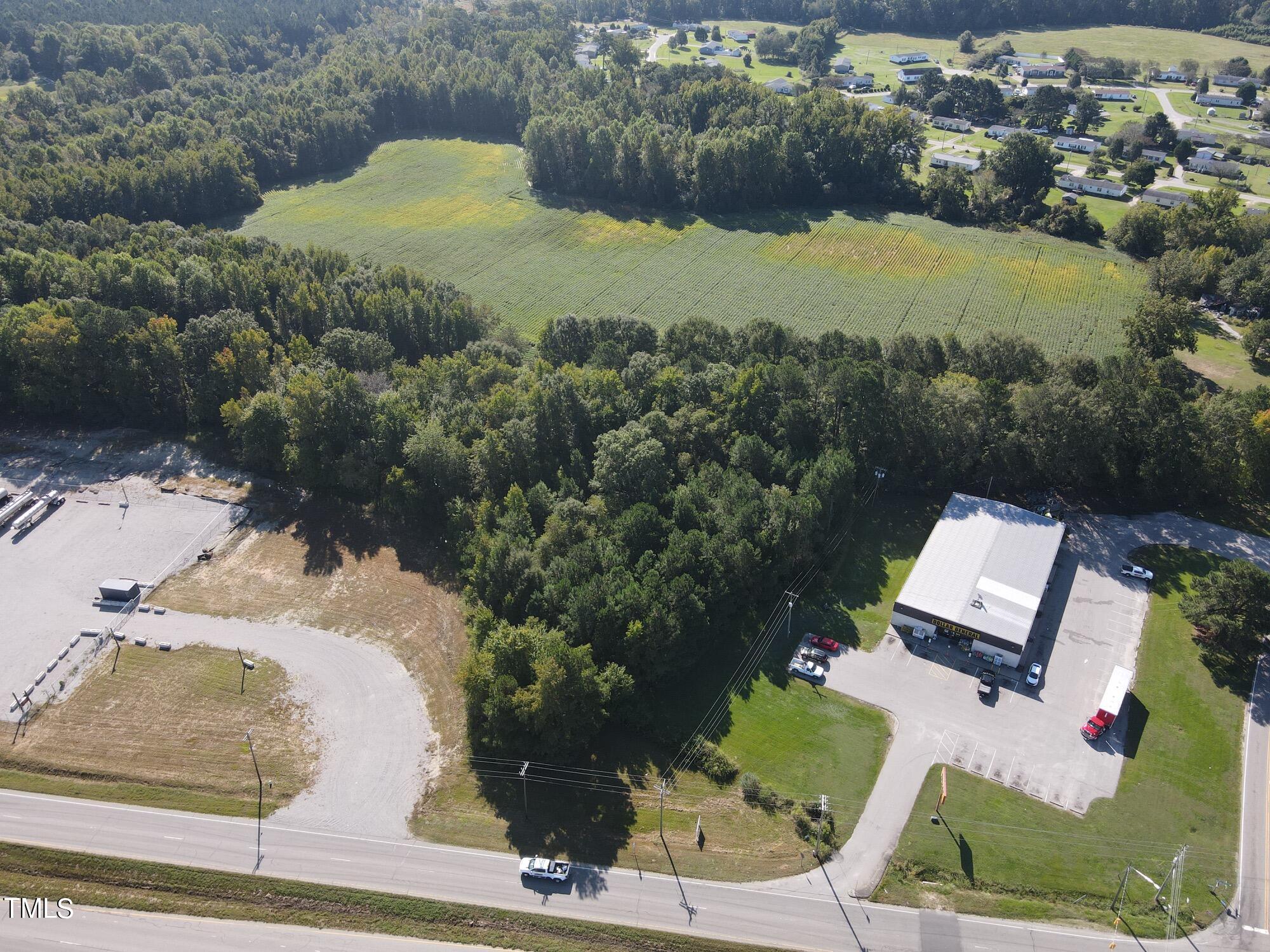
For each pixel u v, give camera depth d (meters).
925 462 136.00
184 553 124.88
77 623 112.25
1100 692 103.44
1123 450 132.12
